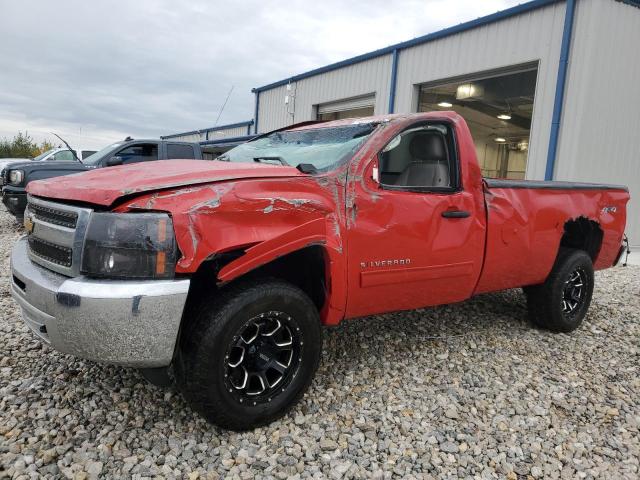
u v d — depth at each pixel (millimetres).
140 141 9148
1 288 4938
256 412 2570
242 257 2422
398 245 3078
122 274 2234
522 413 2973
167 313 2230
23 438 2416
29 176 8242
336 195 2826
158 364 2295
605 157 9625
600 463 2531
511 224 3750
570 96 9250
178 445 2463
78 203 2430
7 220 10406
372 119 3451
